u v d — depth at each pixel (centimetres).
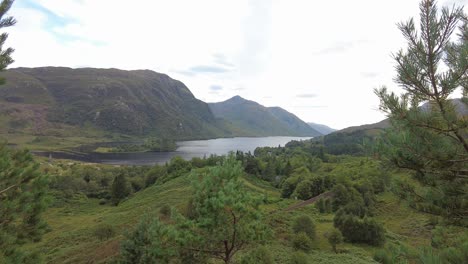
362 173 6388
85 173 11131
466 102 553
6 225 934
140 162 16575
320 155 13425
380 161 668
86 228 4406
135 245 1631
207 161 9362
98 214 6494
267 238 1173
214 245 1149
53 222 6012
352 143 16012
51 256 3144
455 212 628
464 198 620
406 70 549
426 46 535
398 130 606
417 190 678
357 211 4275
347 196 4938
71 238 3897
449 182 619
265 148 19412
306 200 5391
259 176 9431
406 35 555
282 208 4403
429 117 548
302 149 18550
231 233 1107
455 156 571
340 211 3359
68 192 8956
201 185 1167
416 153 573
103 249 2795
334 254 2389
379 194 5712
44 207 984
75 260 2781
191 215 1229
